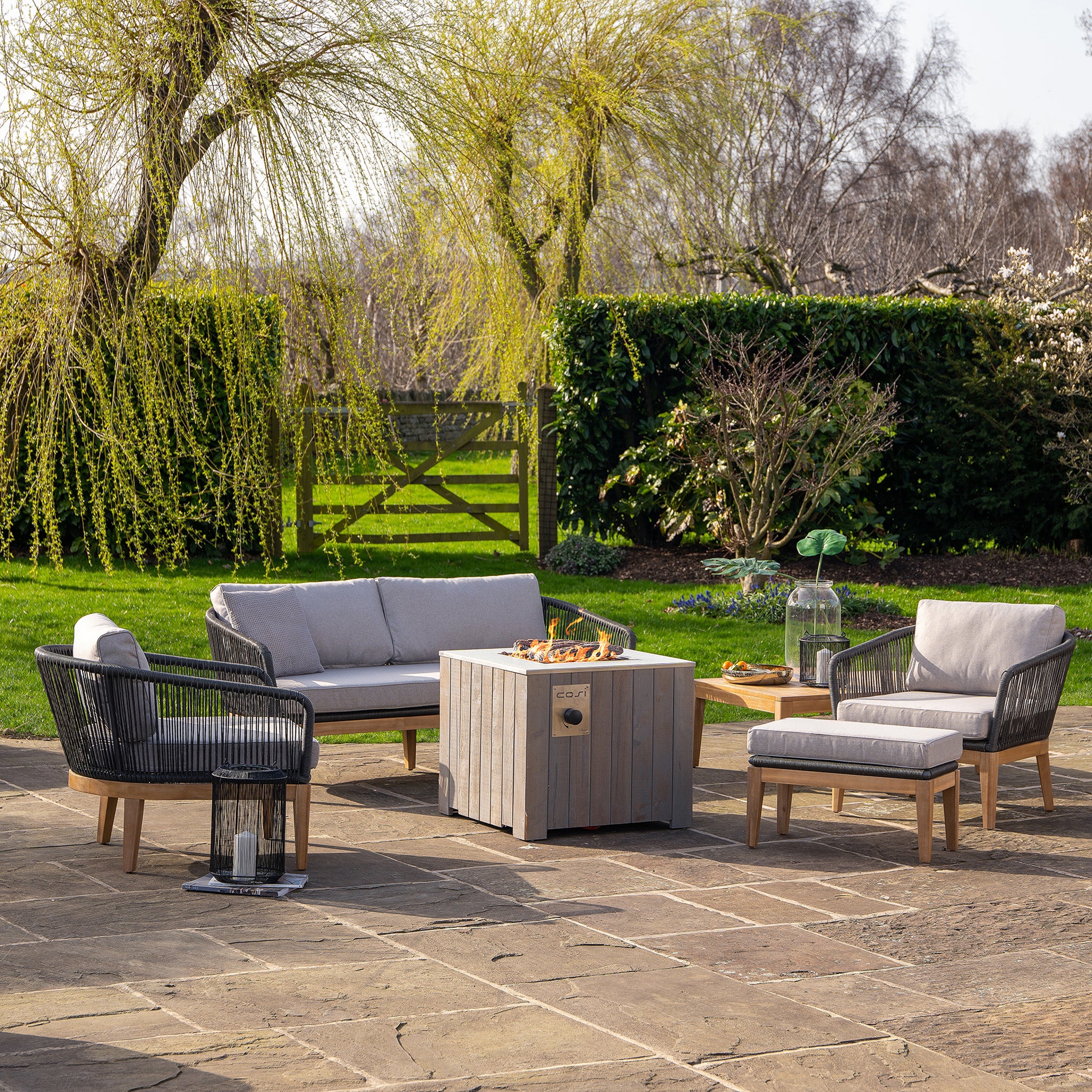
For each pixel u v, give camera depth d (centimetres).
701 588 1123
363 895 436
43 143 786
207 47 823
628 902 434
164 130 797
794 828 550
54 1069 288
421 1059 300
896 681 633
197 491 1114
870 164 2661
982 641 609
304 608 640
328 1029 316
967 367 1285
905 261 2605
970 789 632
